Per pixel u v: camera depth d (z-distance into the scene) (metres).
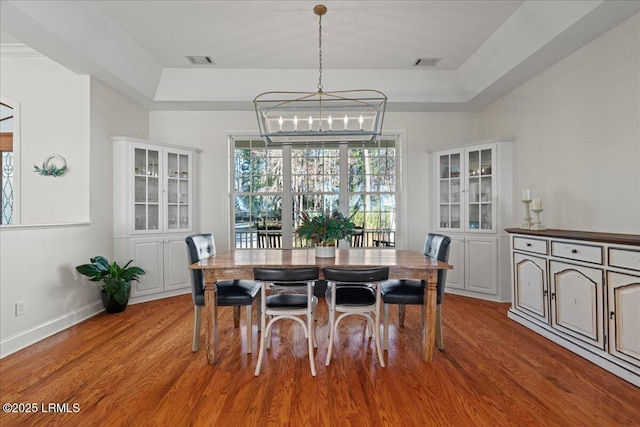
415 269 2.57
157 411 1.94
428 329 2.56
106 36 3.38
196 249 2.96
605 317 2.43
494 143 4.23
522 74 3.75
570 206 3.28
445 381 2.28
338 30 3.51
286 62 4.23
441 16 3.24
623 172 2.74
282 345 2.90
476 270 4.41
